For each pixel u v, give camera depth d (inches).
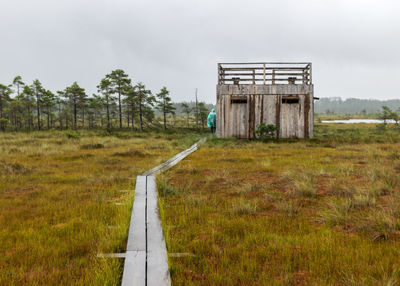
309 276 114.6
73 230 171.6
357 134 1097.4
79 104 2733.8
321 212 197.8
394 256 128.0
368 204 209.9
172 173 364.2
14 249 145.3
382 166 358.0
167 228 166.6
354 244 143.9
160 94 2524.6
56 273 118.9
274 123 848.9
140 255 132.7
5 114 2684.5
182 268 123.2
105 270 114.9
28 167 407.8
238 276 115.0
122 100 2368.4
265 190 266.8
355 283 103.3
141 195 253.4
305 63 837.2
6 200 240.2
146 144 816.3
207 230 169.5
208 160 475.8
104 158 520.1
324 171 339.3
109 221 187.6
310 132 842.2
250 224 177.0
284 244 145.8
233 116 863.1
